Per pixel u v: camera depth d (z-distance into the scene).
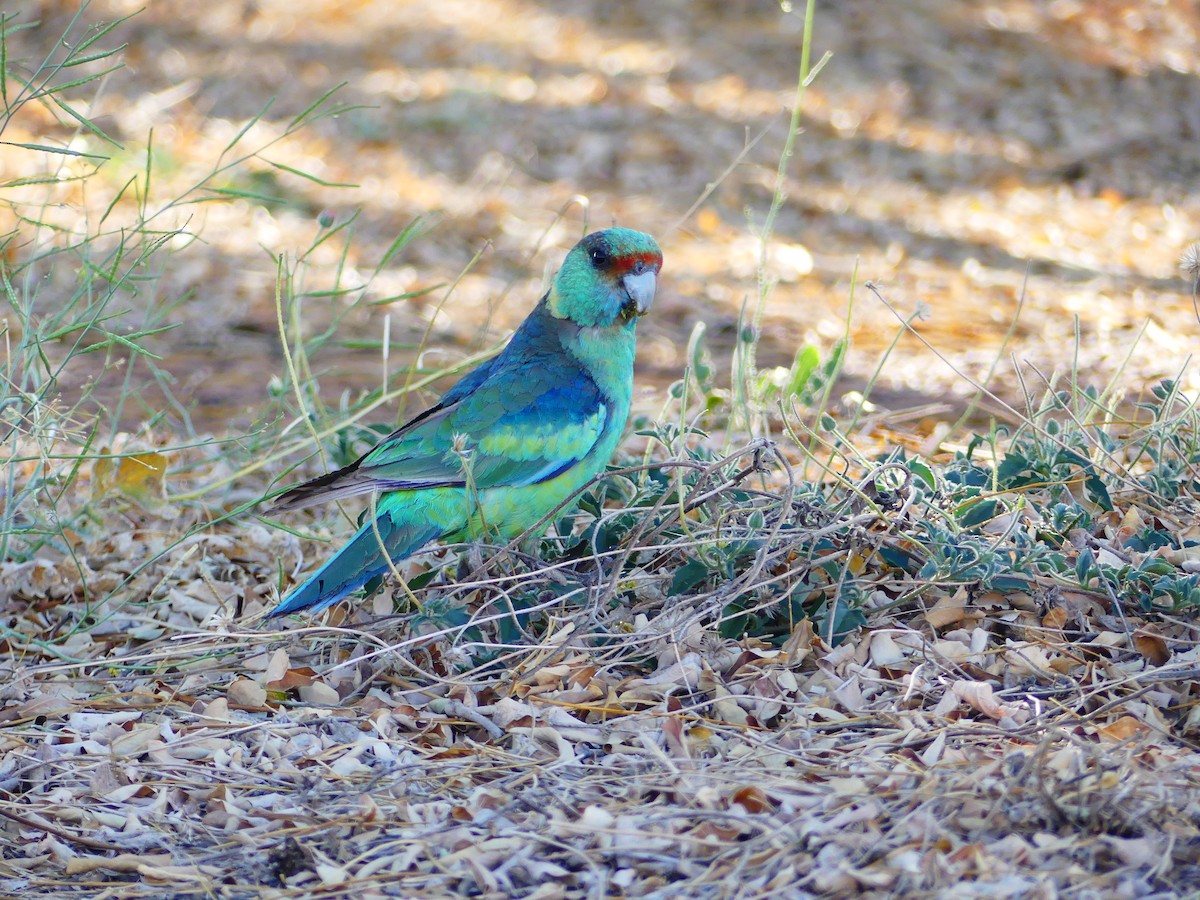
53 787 7.23
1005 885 5.56
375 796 6.95
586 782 6.88
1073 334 16.22
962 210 22.77
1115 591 8.19
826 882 5.71
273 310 18.55
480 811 6.63
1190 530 8.97
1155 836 5.83
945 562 8.26
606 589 8.40
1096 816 5.96
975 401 11.43
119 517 11.43
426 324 18.23
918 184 24.09
